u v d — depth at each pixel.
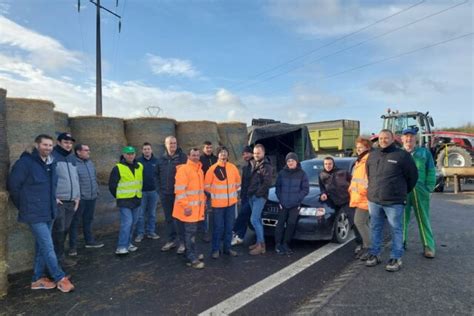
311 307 3.10
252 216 4.96
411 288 3.44
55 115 5.80
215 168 4.77
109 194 6.39
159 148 7.07
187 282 3.84
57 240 4.26
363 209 4.49
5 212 3.55
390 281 3.64
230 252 4.86
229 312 3.08
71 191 4.44
